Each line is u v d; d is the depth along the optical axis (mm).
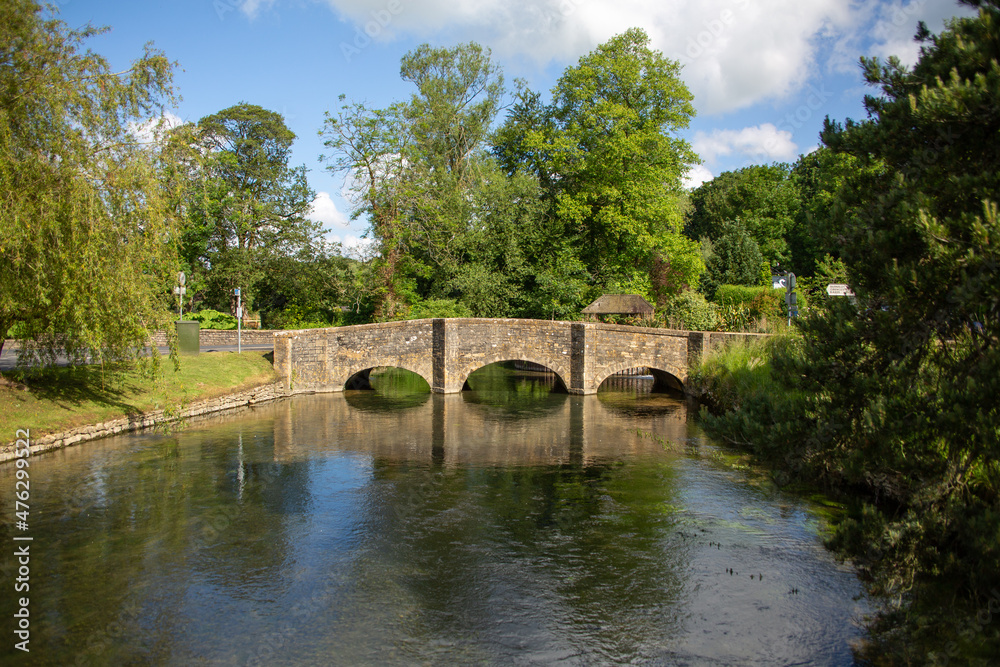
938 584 8008
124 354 16391
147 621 8438
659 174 39125
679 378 27109
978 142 7246
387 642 8047
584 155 39406
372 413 22891
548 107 42844
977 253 6574
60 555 10359
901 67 8156
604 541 11078
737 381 20672
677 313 31391
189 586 9414
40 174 13656
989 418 6676
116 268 14938
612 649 7922
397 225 37750
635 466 15828
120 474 14570
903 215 7258
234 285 38375
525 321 27844
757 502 13008
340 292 40125
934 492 7699
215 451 16938
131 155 15109
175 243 16766
